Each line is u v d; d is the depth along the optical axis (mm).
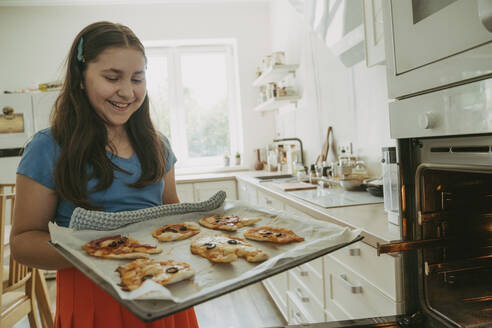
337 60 2467
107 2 3867
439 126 702
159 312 521
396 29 819
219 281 772
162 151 1071
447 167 722
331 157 2678
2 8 3773
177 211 1112
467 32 613
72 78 862
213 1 4039
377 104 1993
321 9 2148
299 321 1908
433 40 698
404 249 809
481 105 602
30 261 802
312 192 2088
